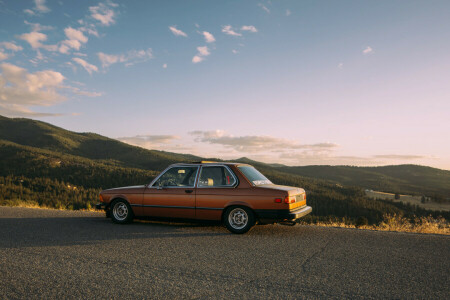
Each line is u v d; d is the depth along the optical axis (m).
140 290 3.37
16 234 6.38
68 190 188.75
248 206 6.49
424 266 4.26
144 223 7.86
